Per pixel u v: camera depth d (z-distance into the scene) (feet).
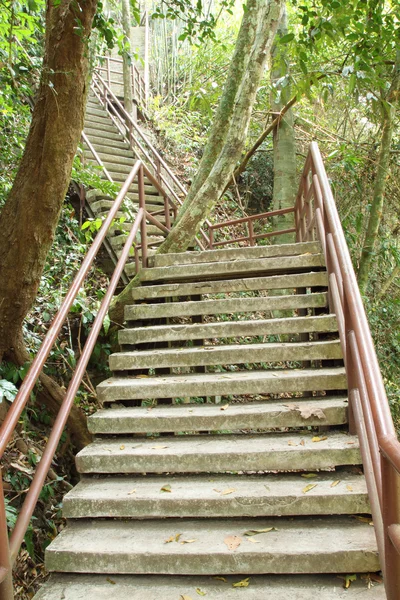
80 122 8.85
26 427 10.98
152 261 13.70
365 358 5.42
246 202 32.30
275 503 6.79
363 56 12.48
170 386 9.15
